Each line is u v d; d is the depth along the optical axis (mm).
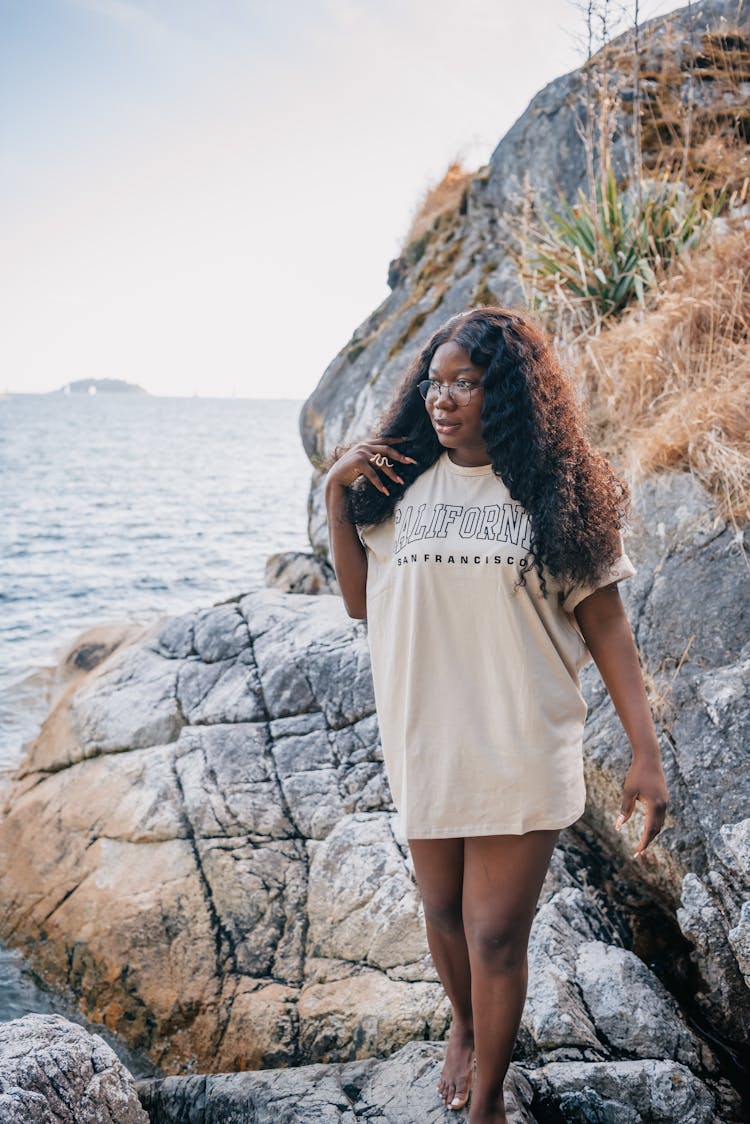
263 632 5035
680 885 3289
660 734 3547
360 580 2480
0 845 4852
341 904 3688
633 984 3025
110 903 4105
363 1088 2732
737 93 7070
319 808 4109
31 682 8969
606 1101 2648
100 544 19047
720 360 4734
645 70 7250
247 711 4625
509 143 7785
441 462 2326
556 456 2180
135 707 4930
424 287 7980
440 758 2209
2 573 15656
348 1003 3346
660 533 4172
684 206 5844
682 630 3793
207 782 4363
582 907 3383
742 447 4258
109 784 4641
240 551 18141
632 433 4719
